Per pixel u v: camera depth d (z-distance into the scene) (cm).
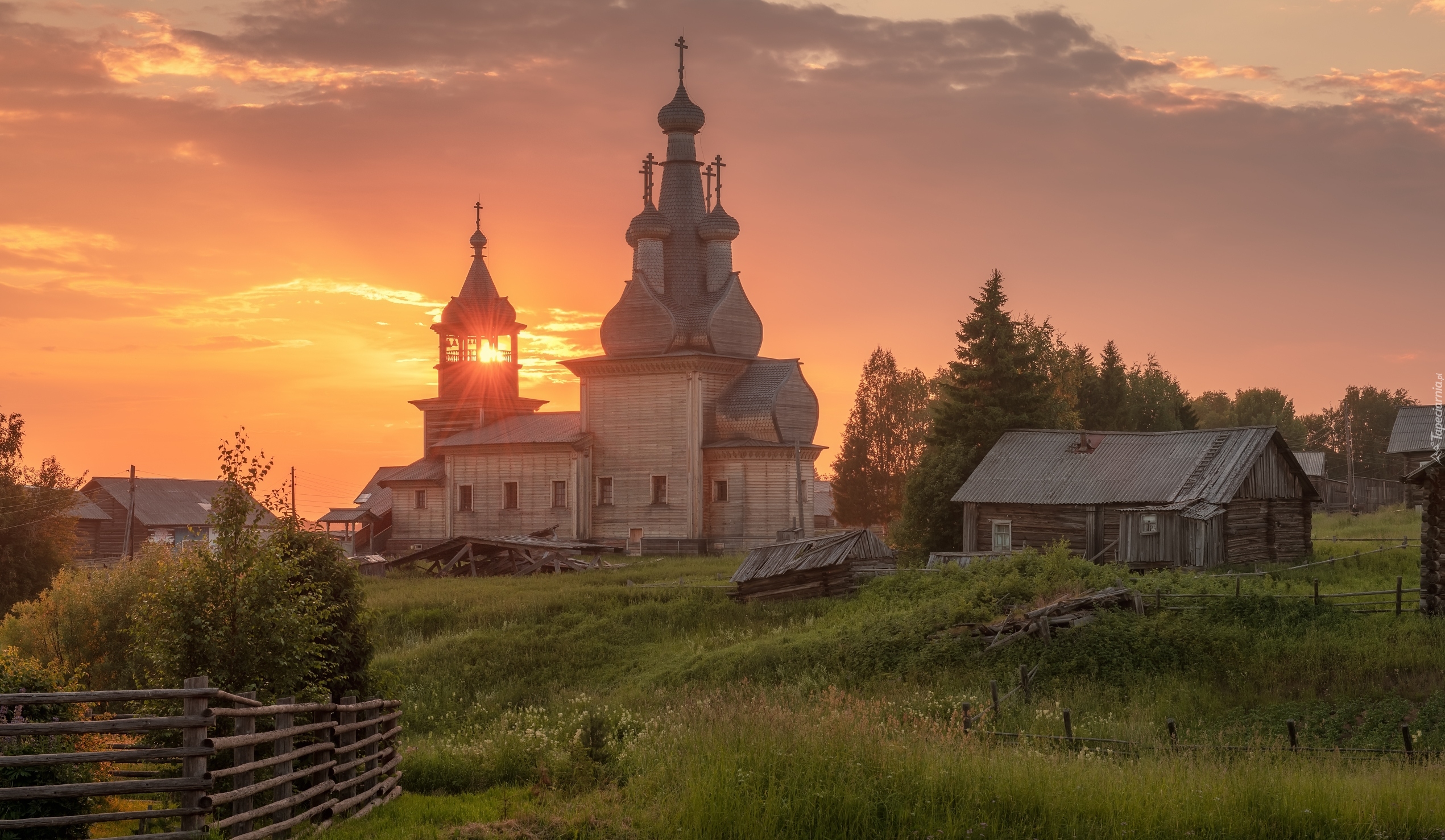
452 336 9906
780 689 3192
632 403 8375
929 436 6425
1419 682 2648
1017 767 1662
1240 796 1548
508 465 8775
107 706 2783
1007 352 6375
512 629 4591
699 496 8106
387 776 2141
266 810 1458
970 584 4153
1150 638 3081
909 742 1825
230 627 1886
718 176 8694
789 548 4825
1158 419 10475
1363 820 1478
